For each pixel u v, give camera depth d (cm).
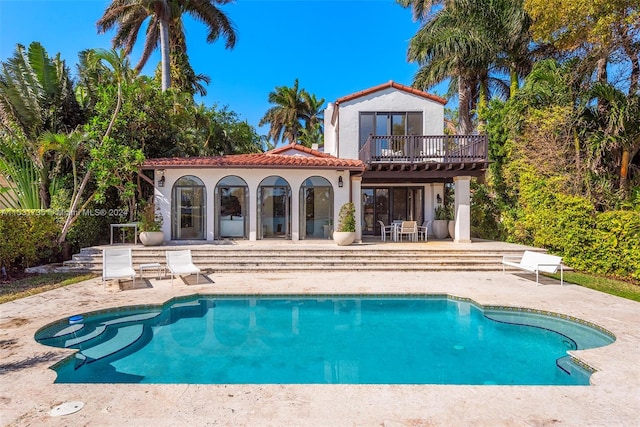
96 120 1387
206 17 2347
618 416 358
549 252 1308
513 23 1778
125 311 777
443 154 1706
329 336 697
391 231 1794
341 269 1223
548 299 841
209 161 1505
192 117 2284
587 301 821
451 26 1923
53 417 350
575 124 1442
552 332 694
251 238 1547
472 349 634
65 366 512
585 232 1193
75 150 1316
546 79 1521
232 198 1560
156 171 1503
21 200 1493
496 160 1808
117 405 376
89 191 1501
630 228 1070
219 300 909
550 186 1430
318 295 909
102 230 1570
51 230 1256
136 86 1568
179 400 388
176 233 1545
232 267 1207
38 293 891
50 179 1500
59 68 1562
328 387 423
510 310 788
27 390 408
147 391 409
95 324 725
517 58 1925
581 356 516
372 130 1831
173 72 2656
